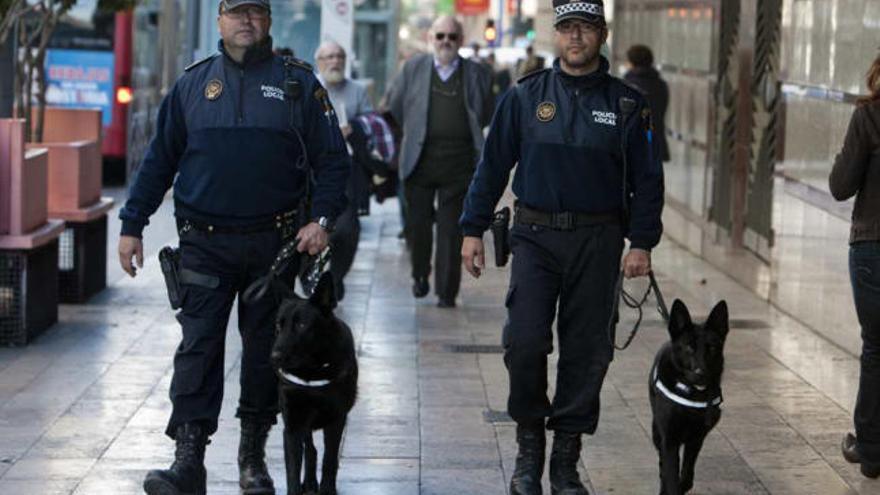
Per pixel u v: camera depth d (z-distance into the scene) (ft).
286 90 25.76
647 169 25.86
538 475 26.32
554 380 37.88
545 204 25.80
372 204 88.99
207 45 91.71
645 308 49.11
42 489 26.99
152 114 99.09
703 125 63.87
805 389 36.50
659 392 24.70
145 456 29.43
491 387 36.52
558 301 26.50
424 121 48.11
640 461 29.60
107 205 50.31
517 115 26.12
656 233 25.96
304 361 24.35
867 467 28.14
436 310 48.73
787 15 49.49
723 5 60.44
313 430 25.61
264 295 25.63
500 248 26.66
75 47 95.91
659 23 77.25
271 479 27.04
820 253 44.24
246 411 26.66
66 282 47.98
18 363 38.40
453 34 47.67
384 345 42.16
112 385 35.86
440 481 28.04
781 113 49.75
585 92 25.84
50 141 53.62
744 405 34.60
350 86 52.90
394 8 135.74
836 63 43.06
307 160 26.11
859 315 27.63
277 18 90.68
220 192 25.58
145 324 44.47
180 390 25.90
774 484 28.07
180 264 25.99
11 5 45.01
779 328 45.60
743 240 55.47
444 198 48.75
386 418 33.04
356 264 60.23
